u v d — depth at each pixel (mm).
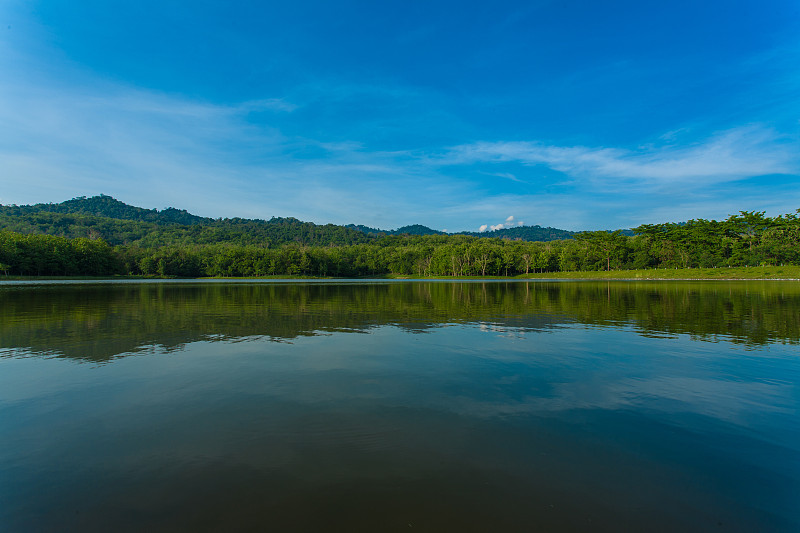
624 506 4289
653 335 14156
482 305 25516
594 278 92438
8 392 7758
